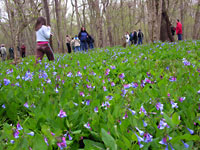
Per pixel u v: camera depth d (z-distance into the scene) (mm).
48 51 6387
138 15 38094
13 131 1555
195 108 2076
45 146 1312
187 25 41156
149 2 13141
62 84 3109
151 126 1777
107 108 2125
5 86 2924
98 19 16875
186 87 2590
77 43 15734
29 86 3184
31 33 31812
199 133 1779
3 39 45656
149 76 3408
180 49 7500
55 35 32031
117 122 1776
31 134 1609
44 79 3572
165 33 14938
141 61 5199
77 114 1970
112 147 1421
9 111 2271
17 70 4930
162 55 6215
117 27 39562
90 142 1617
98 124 1821
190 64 4004
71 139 1688
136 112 1992
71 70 4367
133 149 1430
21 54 20297
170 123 1511
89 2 25328
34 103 2527
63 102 2322
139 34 17828
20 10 10312
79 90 2969
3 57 19234
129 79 3564
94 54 9102
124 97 2328
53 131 1816
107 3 22750
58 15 18578
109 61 5934
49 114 1973
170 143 1405
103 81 3270
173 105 1986
